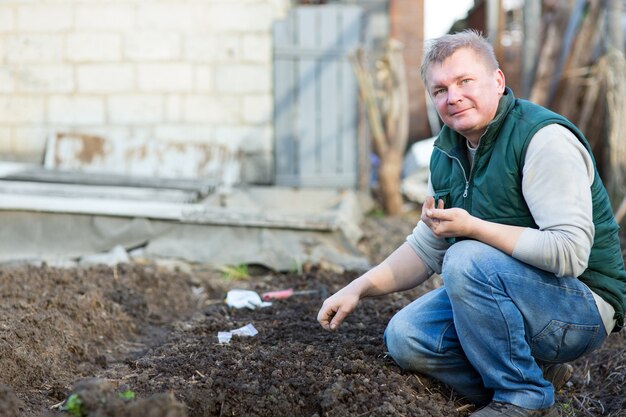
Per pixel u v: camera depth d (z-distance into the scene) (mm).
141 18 7465
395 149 7496
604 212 2477
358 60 7398
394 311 3746
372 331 3350
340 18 7609
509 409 2461
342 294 2783
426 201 2465
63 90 7527
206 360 3000
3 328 3127
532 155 2350
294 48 7586
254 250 5215
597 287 2494
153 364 3045
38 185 5938
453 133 2594
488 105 2402
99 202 5324
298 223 5297
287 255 5141
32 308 3521
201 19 7516
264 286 4758
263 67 7590
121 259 5062
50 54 7496
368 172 7887
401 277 2822
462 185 2596
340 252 5281
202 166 7363
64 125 7562
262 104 7625
